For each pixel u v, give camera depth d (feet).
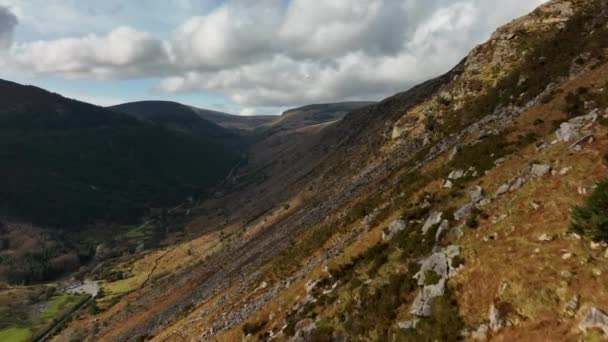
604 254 63.67
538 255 71.51
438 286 81.35
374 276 109.19
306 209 360.69
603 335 53.01
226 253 479.82
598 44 168.04
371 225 159.94
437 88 435.53
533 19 294.46
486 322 67.87
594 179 79.71
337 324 101.19
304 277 156.76
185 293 378.12
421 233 109.60
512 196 93.30
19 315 655.35
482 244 83.87
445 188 135.33
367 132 610.24
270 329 136.56
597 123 96.78
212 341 164.96
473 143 160.25
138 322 384.06
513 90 199.31
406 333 78.43
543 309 62.54
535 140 127.85
